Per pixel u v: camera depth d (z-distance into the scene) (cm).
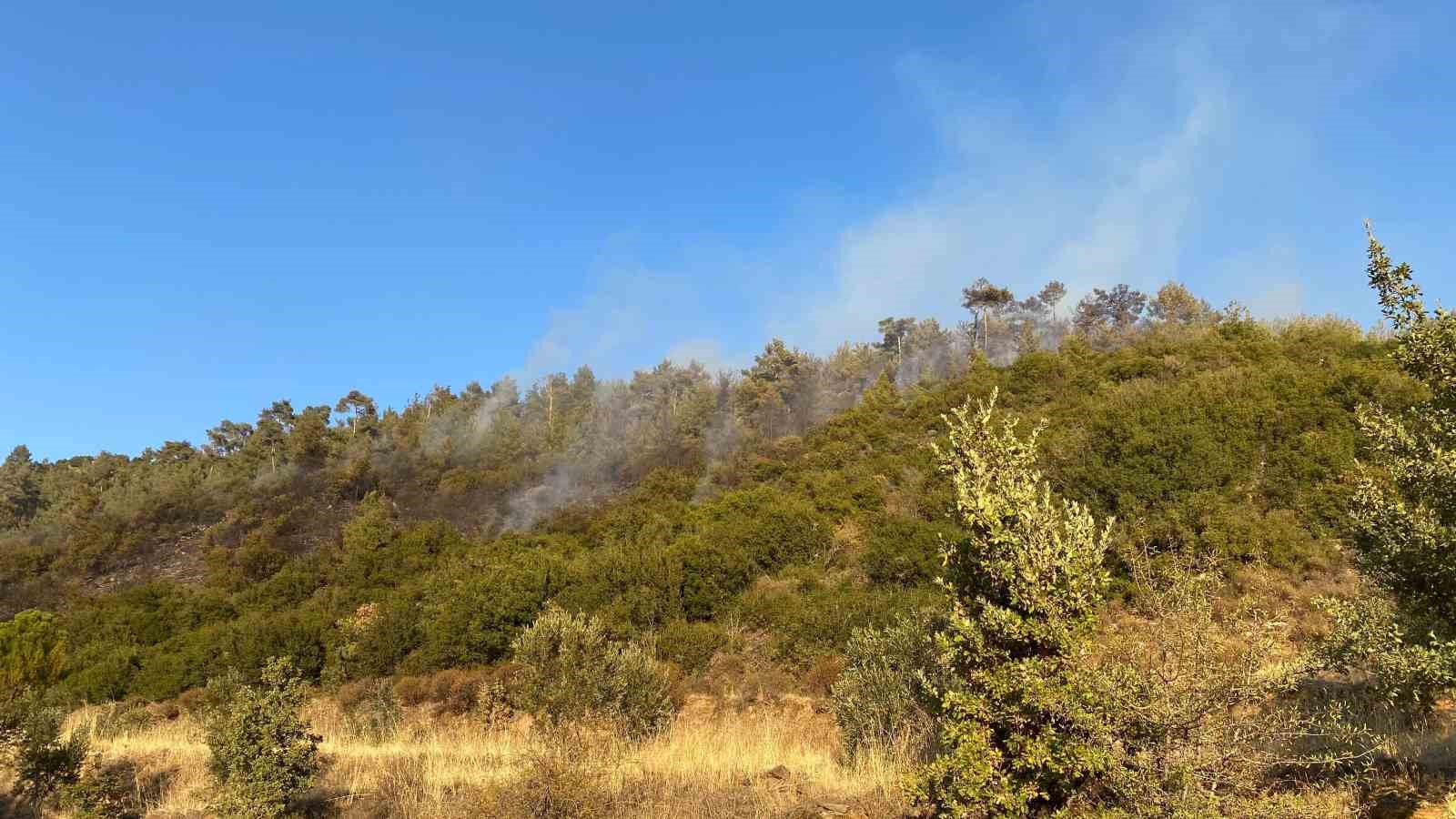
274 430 6750
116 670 2358
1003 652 532
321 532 4700
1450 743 596
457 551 3344
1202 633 468
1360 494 536
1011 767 518
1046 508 548
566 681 1220
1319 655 524
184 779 1051
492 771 939
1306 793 518
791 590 2091
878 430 3688
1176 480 1744
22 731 930
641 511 3397
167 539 5125
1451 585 480
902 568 2014
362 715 1602
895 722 845
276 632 2284
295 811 857
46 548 4988
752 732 1073
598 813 705
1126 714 465
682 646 1784
